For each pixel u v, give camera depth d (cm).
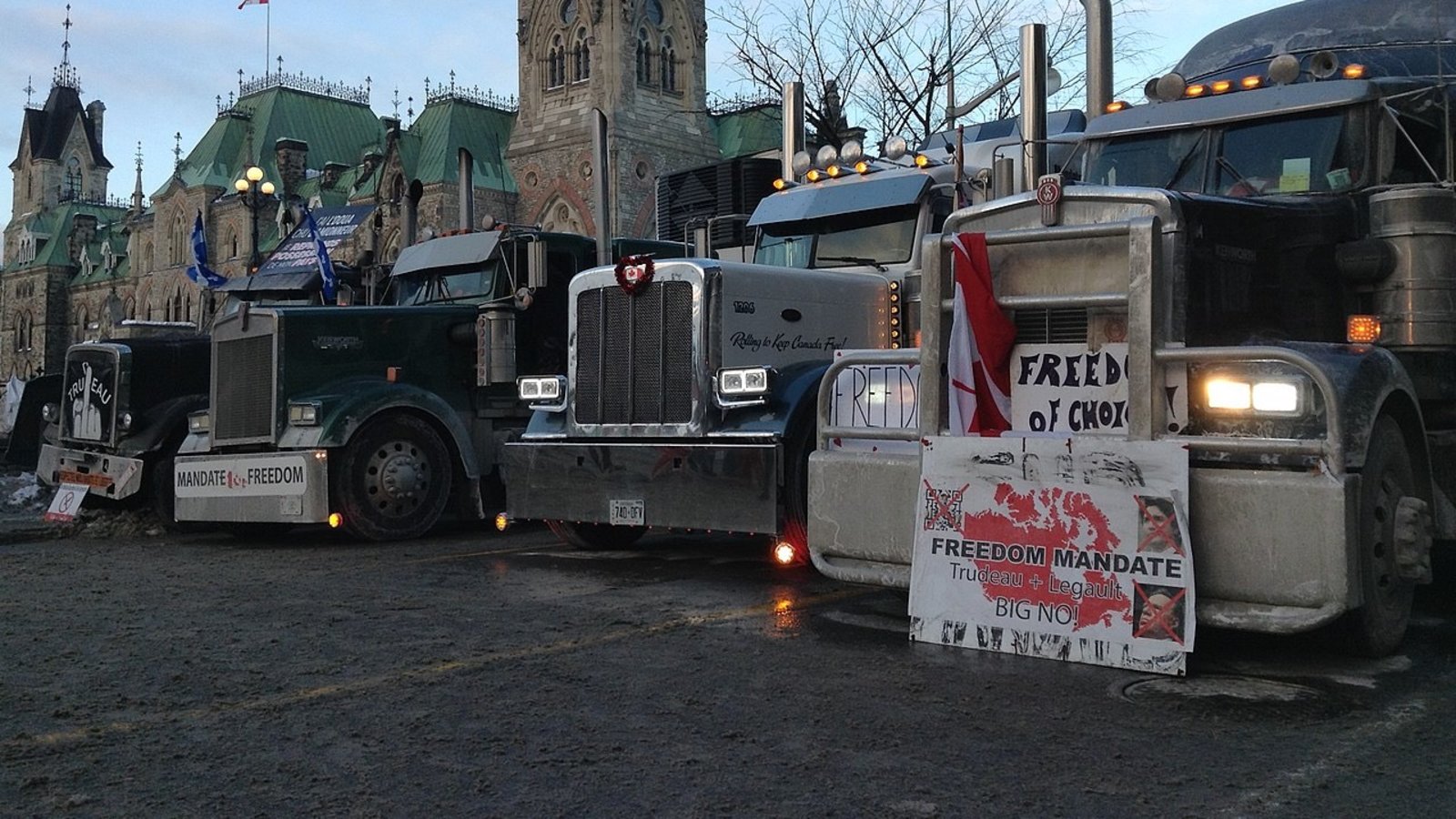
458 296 1196
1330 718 452
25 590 788
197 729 447
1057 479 548
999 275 593
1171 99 748
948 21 2850
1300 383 502
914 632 589
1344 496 486
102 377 1244
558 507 862
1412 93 657
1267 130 696
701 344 792
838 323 866
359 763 405
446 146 6600
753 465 752
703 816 354
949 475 584
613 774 393
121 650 586
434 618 661
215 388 1117
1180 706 470
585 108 6119
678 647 579
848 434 644
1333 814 353
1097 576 535
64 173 12838
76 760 411
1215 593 517
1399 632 555
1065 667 534
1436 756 405
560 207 6266
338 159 8538
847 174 973
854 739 429
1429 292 618
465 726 447
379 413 1062
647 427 819
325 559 941
